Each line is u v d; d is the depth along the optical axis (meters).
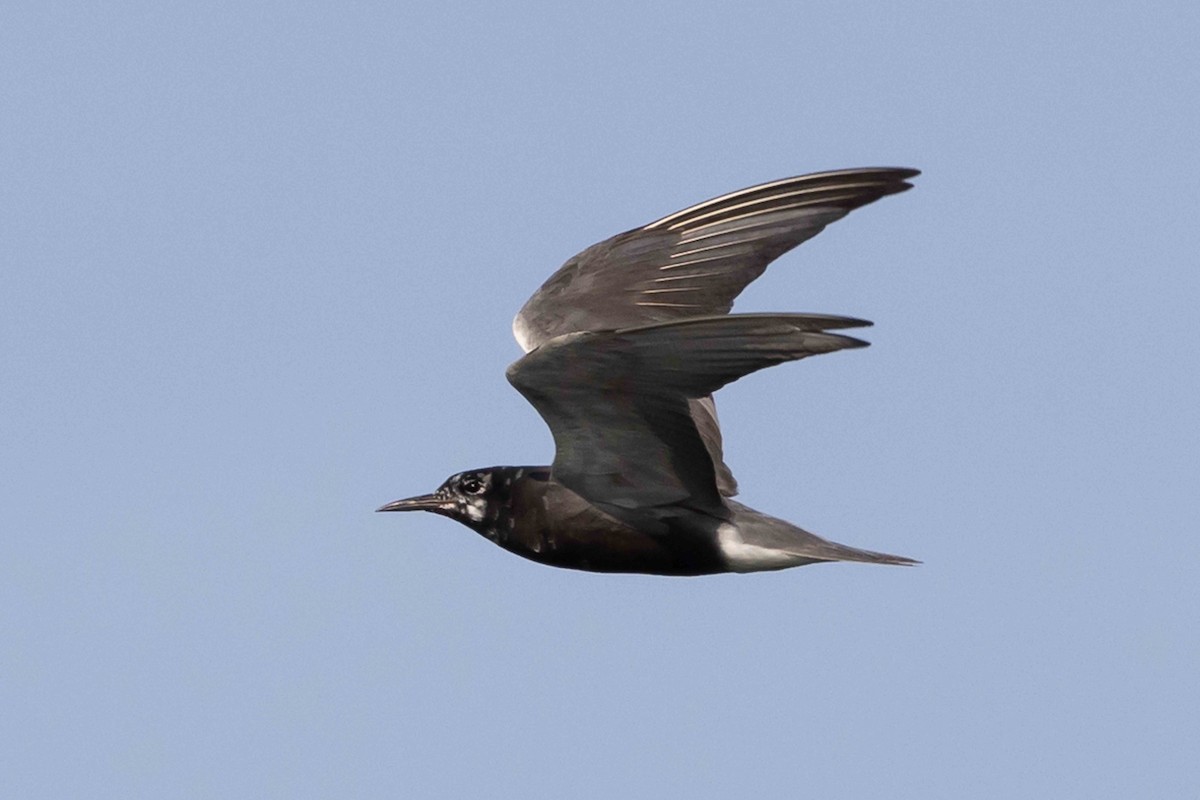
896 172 16.14
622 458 15.18
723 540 15.75
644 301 16.56
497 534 16.58
